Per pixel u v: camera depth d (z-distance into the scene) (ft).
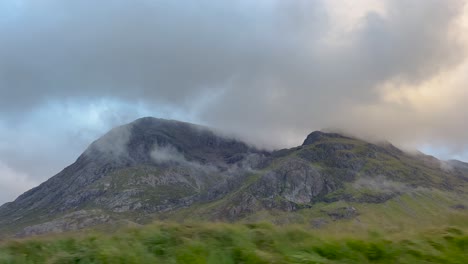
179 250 40.65
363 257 38.50
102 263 39.22
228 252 39.83
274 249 40.98
